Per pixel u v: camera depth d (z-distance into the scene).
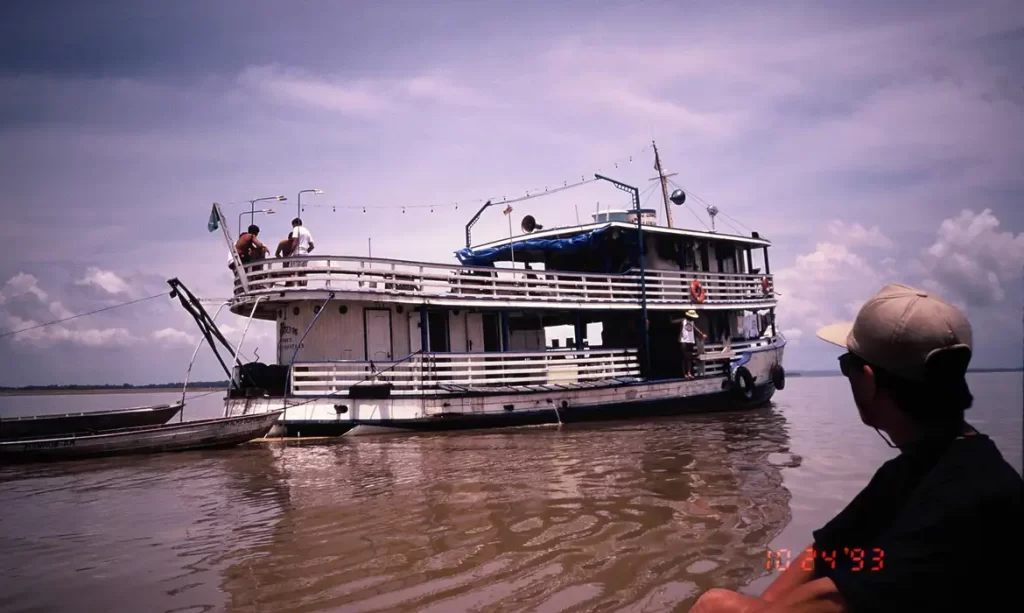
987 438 2.21
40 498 10.62
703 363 23.16
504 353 20.06
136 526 8.45
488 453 13.51
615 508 8.24
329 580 6.01
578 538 7.00
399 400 17.67
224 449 15.57
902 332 2.21
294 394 17.20
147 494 10.56
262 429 16.17
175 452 15.23
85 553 7.29
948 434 2.28
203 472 12.42
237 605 5.51
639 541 6.80
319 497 9.66
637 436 15.74
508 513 8.22
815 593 2.21
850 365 2.51
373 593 5.63
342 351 18.30
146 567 6.67
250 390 17.42
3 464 14.21
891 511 2.59
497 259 24.84
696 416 21.09
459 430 18.25
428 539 7.20
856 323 2.43
